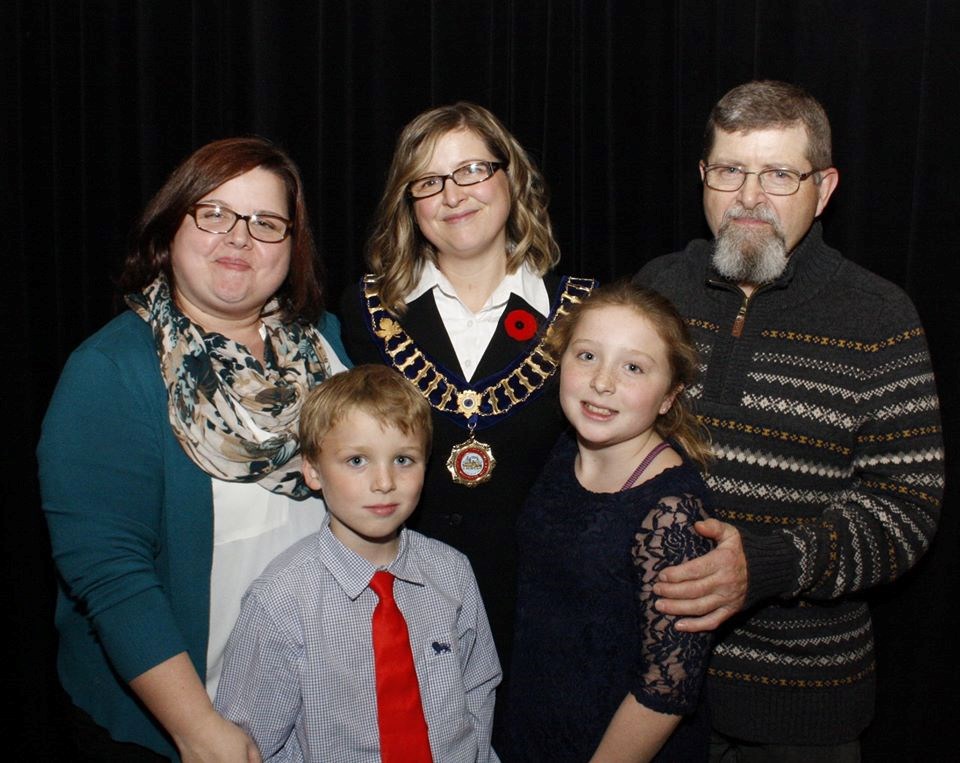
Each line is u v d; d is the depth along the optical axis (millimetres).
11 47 2666
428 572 1781
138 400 1641
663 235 2547
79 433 1584
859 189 2393
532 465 1986
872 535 1774
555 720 1676
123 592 1538
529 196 2100
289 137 2633
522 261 2090
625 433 1653
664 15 2482
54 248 2746
